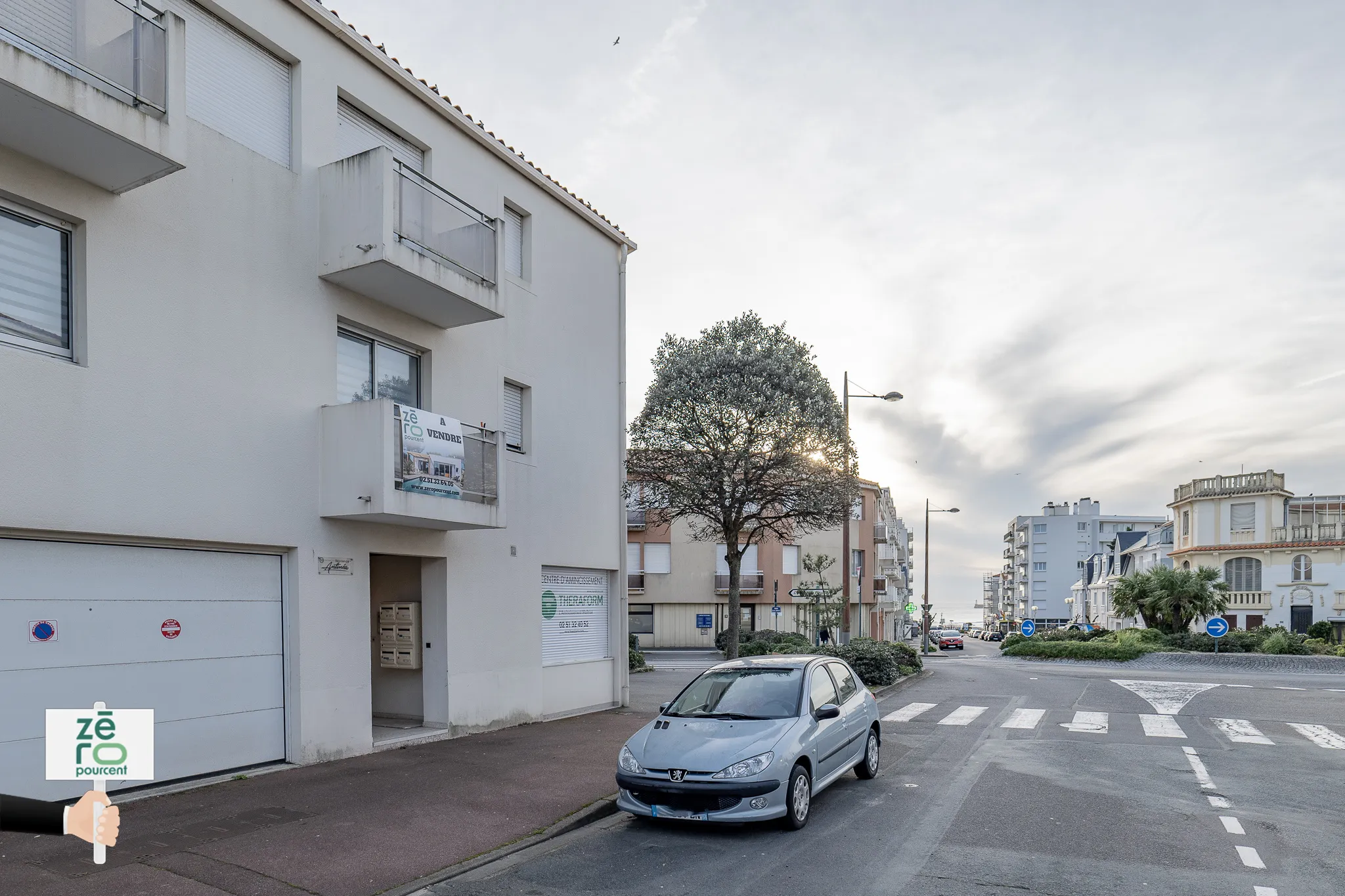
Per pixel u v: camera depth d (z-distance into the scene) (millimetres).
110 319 7680
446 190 11188
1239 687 20391
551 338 14422
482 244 11555
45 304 7414
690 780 7152
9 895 5297
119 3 7191
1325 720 14516
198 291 8508
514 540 13102
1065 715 15156
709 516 16859
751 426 16141
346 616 9969
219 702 8641
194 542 8422
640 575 43531
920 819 7801
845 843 7047
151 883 5602
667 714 8477
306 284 9781
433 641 11680
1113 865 6434
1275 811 8141
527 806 7941
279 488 9250
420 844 6723
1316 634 44781
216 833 6758
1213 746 11805
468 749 10680
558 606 14383
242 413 8883
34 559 7176
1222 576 50656
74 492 7297
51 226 7508
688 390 16234
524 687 13086
